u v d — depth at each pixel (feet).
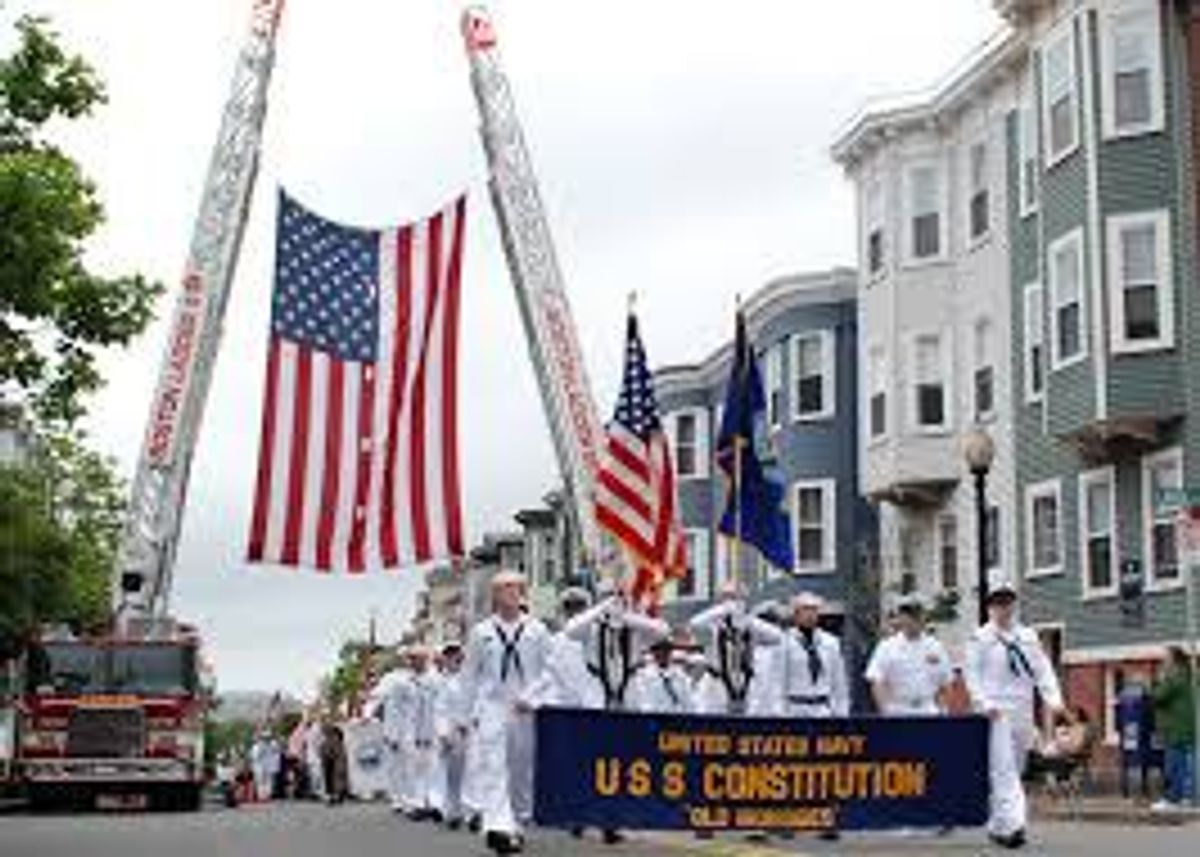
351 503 103.96
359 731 138.31
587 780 54.95
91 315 72.08
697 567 185.88
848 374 153.89
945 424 135.03
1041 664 59.62
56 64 72.13
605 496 77.10
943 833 61.62
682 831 58.95
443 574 372.17
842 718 56.54
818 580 152.76
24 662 107.04
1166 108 107.86
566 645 60.95
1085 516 114.32
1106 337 108.58
